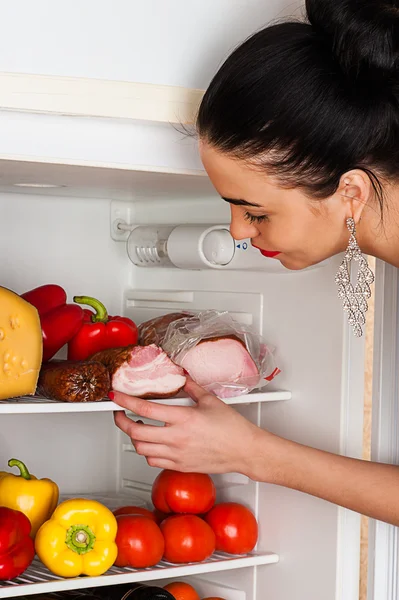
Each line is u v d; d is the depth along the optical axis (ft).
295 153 3.01
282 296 4.64
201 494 4.56
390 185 3.14
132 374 4.00
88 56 3.30
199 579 5.09
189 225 4.75
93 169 3.60
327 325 4.39
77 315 4.23
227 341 4.33
